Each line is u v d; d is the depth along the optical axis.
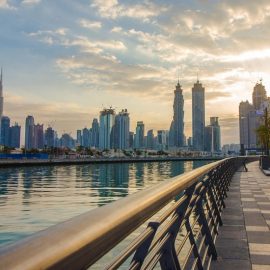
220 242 6.75
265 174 27.05
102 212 1.42
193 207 4.34
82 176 74.81
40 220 22.84
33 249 0.88
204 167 5.94
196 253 4.26
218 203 9.91
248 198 13.38
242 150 98.31
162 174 82.88
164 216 2.58
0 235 18.09
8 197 37.25
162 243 2.60
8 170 98.62
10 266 0.77
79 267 1.07
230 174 20.45
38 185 52.44
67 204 31.34
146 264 2.18
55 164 133.88
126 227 1.55
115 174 82.62
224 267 5.29
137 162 195.38
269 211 10.30
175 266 2.95
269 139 54.53
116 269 1.51
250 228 7.99
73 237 1.06
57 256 0.92
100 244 1.24
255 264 5.45
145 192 2.12
